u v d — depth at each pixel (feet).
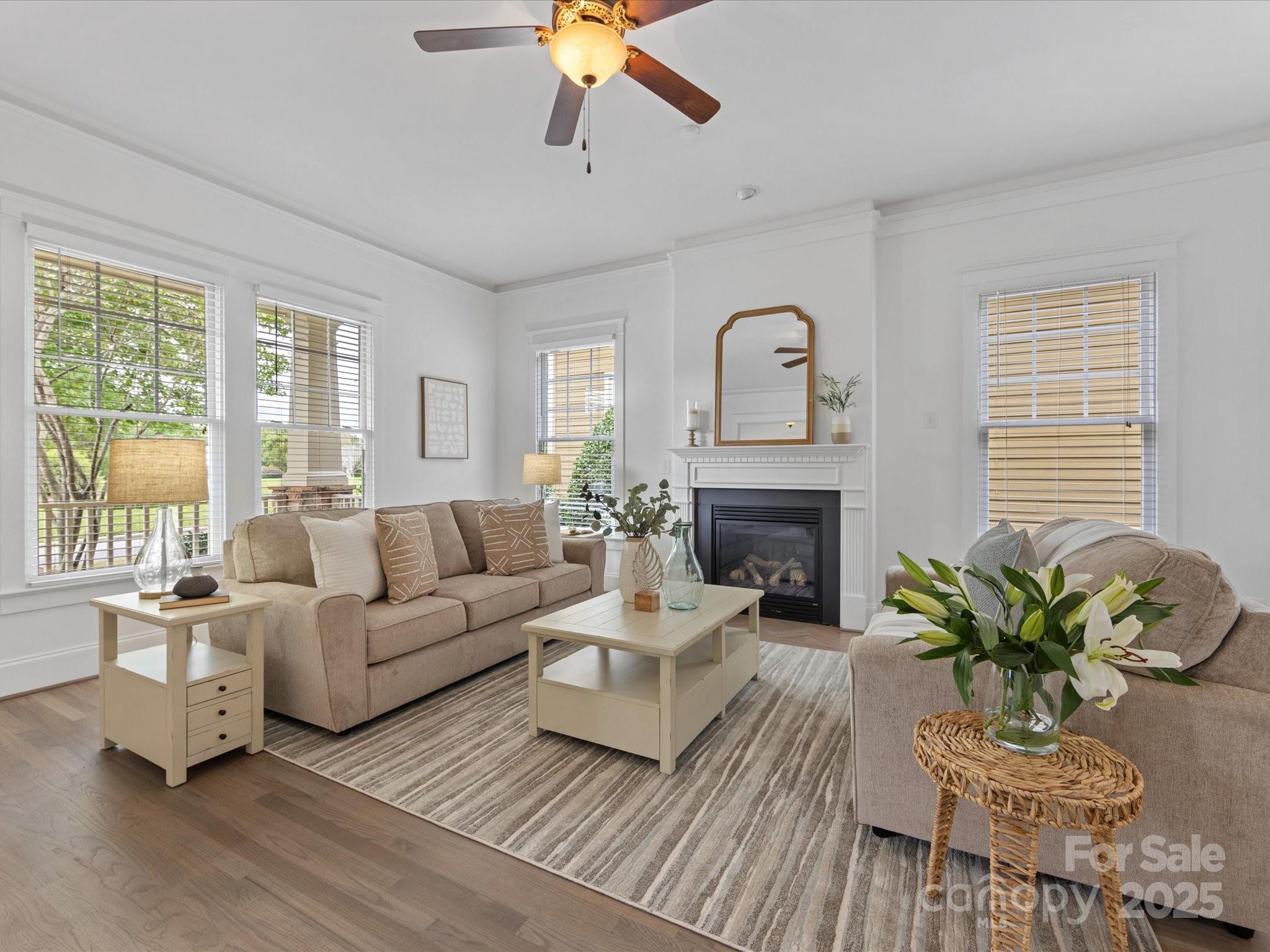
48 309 9.84
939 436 12.97
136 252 10.69
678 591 8.57
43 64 8.51
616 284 17.25
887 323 13.47
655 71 6.74
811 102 9.52
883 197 13.02
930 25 7.81
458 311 18.07
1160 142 10.75
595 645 7.41
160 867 5.33
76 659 10.02
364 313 15.11
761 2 7.43
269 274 12.93
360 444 15.21
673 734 6.98
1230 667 4.54
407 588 9.50
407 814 6.20
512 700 9.25
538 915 4.80
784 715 8.66
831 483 13.51
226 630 8.90
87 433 10.32
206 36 7.95
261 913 4.79
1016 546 5.23
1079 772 3.92
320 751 7.55
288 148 10.84
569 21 6.30
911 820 5.50
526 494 18.90
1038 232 12.03
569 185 12.41
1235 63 8.53
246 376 12.50
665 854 5.55
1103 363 11.64
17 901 4.89
